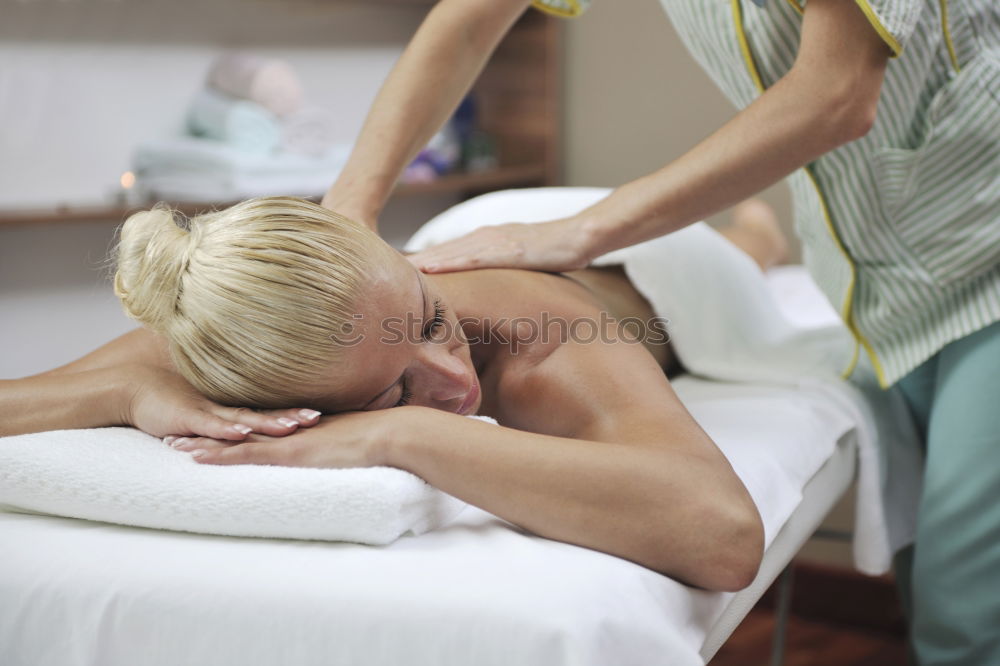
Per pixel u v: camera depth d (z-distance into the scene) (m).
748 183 1.02
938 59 1.12
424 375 0.89
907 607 1.60
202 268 0.84
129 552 0.82
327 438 0.86
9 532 0.87
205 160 2.03
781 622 1.63
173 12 2.20
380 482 0.81
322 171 2.22
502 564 0.78
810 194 1.26
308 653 0.75
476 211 1.54
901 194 1.17
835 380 1.40
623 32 2.66
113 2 2.07
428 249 1.15
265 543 0.84
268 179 2.09
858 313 1.31
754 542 0.83
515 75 2.79
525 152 2.81
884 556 1.36
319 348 0.83
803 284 2.06
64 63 2.01
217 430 0.87
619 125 2.71
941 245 1.19
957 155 1.14
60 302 2.09
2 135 1.93
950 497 1.24
